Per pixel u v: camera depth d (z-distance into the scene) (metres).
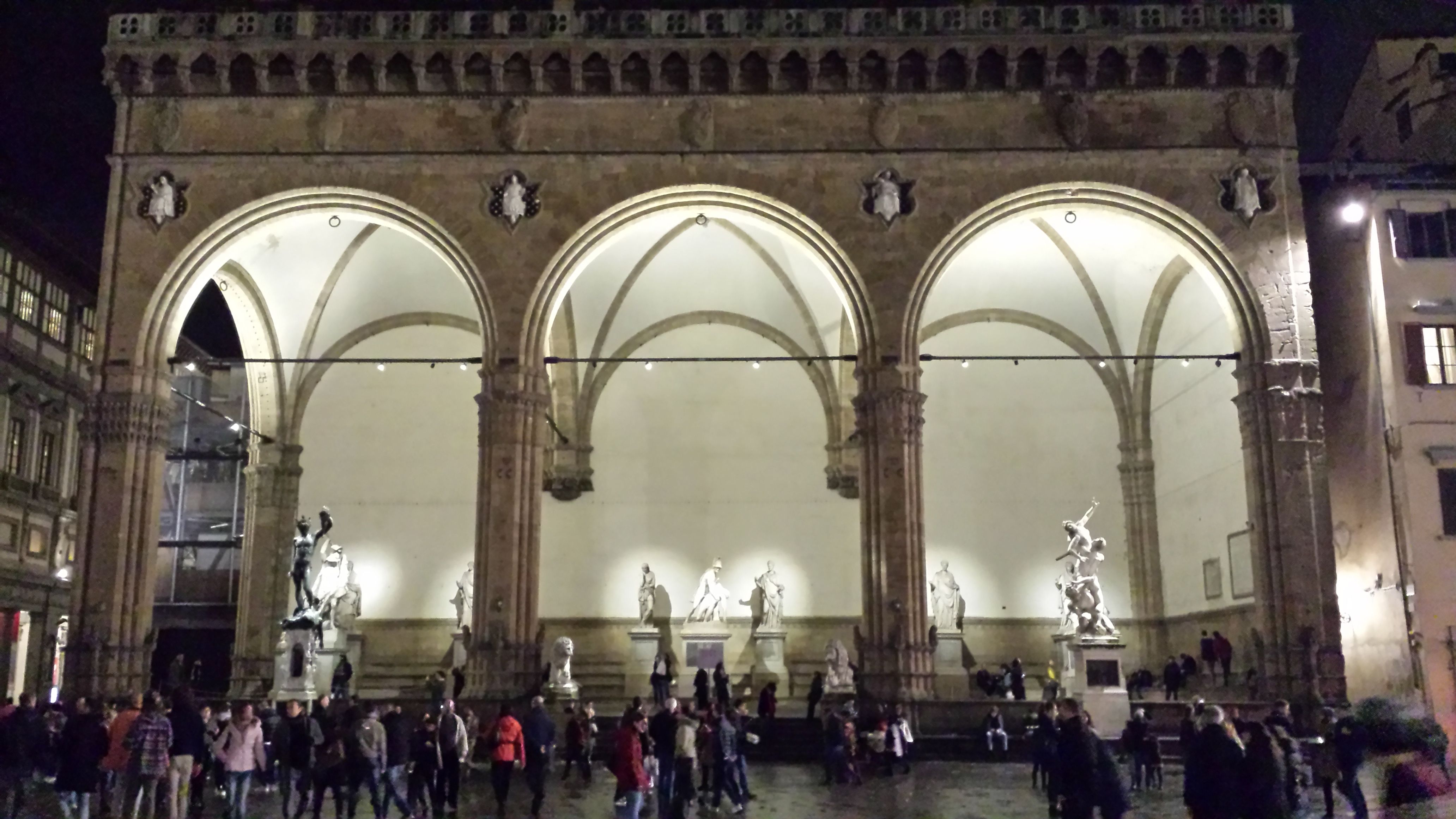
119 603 33.31
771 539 47.44
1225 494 40.34
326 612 43.97
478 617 33.47
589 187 35.41
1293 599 33.00
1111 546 47.16
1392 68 41.88
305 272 43.78
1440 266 36.25
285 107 35.72
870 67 35.72
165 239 35.16
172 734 20.02
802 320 46.44
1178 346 43.69
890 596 33.44
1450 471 35.06
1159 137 35.28
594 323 46.69
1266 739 15.67
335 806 22.95
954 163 35.38
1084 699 32.81
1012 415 48.00
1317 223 39.62
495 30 35.56
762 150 35.38
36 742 23.50
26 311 49.09
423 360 35.81
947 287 45.84
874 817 22.55
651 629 45.91
